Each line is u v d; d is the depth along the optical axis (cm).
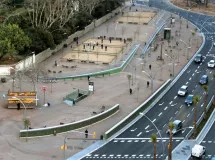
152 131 15850
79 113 16800
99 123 16212
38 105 17288
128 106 17825
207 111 17512
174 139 15325
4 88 18738
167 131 15675
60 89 19050
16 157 13712
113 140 15112
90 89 18875
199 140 15312
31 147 14362
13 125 15612
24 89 18738
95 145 14712
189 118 16988
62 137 15112
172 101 18575
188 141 15188
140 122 16550
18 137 14912
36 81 19700
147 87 19925
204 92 19662
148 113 17338
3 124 15650
